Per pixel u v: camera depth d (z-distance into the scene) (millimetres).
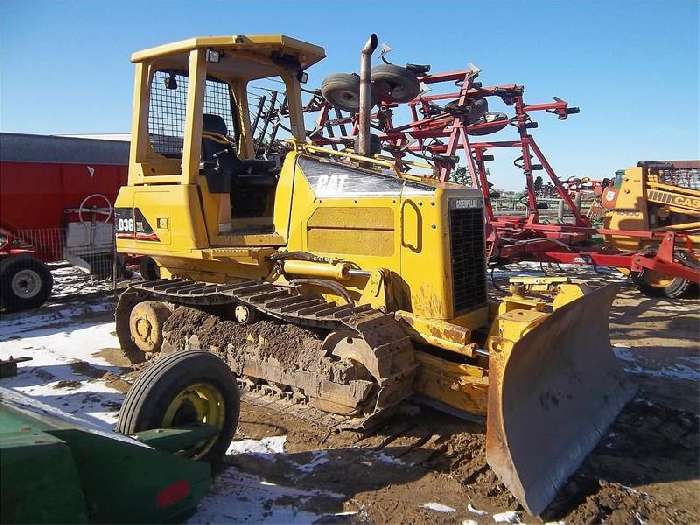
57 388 5500
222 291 4848
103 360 6387
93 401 5148
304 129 6129
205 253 5012
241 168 5738
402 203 4422
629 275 10250
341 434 4340
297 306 4504
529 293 4938
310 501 3484
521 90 11039
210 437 3391
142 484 2711
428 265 4324
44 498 2176
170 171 5918
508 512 3373
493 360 3416
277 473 3830
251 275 5316
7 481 2080
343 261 4730
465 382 4105
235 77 6406
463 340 4098
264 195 5820
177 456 2891
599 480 3666
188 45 5035
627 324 7930
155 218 5449
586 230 10758
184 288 5336
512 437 3424
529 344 3586
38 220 10609
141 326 5664
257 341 4805
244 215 5742
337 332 4344
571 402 4242
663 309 8875
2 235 10039
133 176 5770
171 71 5898
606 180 14305
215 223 5246
